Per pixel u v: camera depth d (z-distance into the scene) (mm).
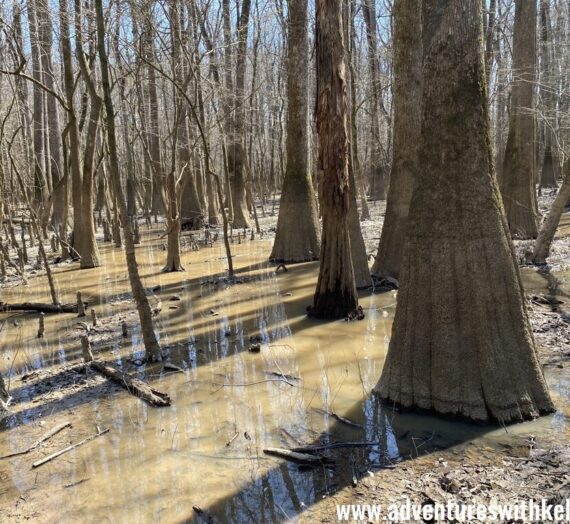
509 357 4457
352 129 18750
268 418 4766
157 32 10742
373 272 10406
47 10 12484
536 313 7285
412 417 4633
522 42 13484
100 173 21922
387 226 10211
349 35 16891
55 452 4309
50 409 5145
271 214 25344
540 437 4125
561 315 7152
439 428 4406
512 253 4609
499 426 4355
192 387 5551
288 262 12641
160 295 9930
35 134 18609
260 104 29672
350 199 9516
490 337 4449
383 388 4977
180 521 3395
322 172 7648
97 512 3523
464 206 4523
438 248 4598
